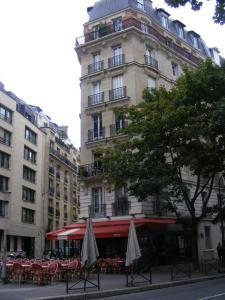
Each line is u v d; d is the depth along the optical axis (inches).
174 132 894.4
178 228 1127.0
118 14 1378.0
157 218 1162.6
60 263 799.7
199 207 1353.3
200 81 883.4
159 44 1395.2
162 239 1189.1
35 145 2224.4
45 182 2342.5
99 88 1360.7
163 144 935.0
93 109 1336.1
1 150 1830.7
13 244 1900.8
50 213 2402.8
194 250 952.9
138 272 896.9
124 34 1321.4
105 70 1337.4
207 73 897.5
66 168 2810.0
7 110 1918.1
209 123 848.3
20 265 768.9
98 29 1396.4
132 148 974.4
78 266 813.2
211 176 1013.2
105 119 1298.0
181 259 1221.1
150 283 703.1
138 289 647.8
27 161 2100.1
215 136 880.9
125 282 743.1
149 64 1322.6
